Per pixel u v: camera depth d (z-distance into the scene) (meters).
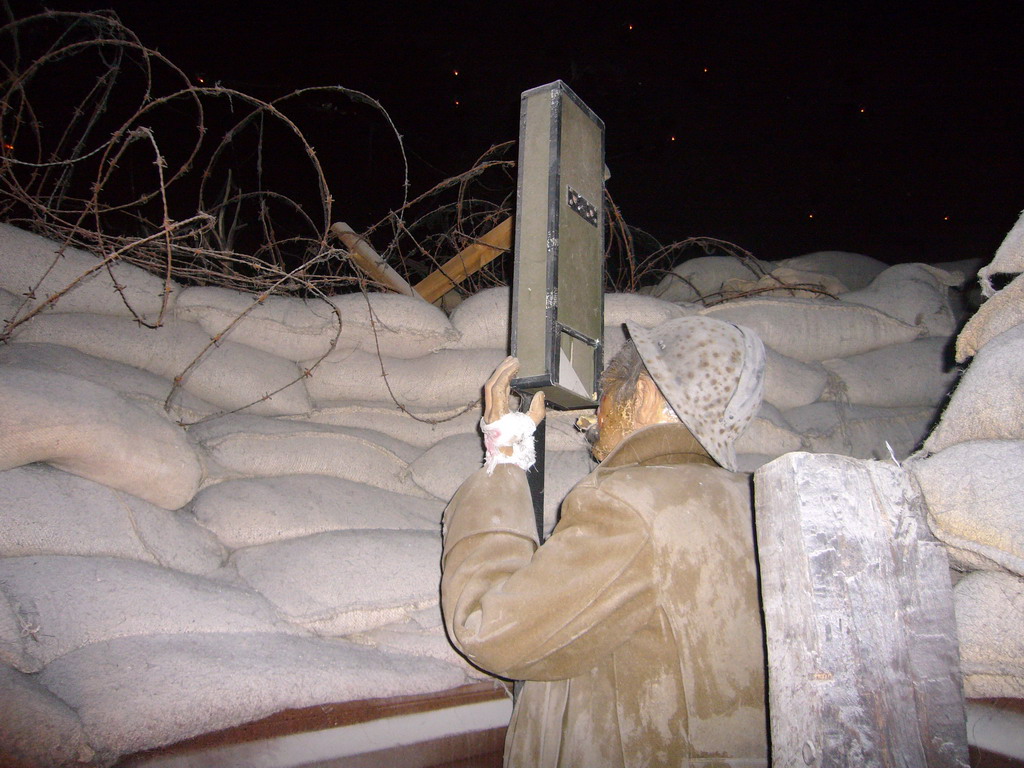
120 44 2.19
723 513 1.11
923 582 0.96
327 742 1.44
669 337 1.25
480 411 2.43
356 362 2.41
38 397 1.60
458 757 1.60
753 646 1.05
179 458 1.78
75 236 2.32
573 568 1.07
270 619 1.62
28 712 1.16
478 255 3.01
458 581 1.17
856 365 2.73
